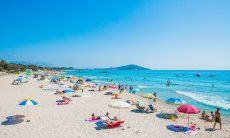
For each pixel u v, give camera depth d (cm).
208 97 3819
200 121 1970
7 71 11081
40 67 19700
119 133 1551
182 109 1633
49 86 4756
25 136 1463
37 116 1991
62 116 2005
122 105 1719
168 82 6047
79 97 3203
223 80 9094
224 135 1563
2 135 1477
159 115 2134
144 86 5834
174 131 1622
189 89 5228
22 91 3828
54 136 1468
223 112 2547
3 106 2417
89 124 1752
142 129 1659
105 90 4216
